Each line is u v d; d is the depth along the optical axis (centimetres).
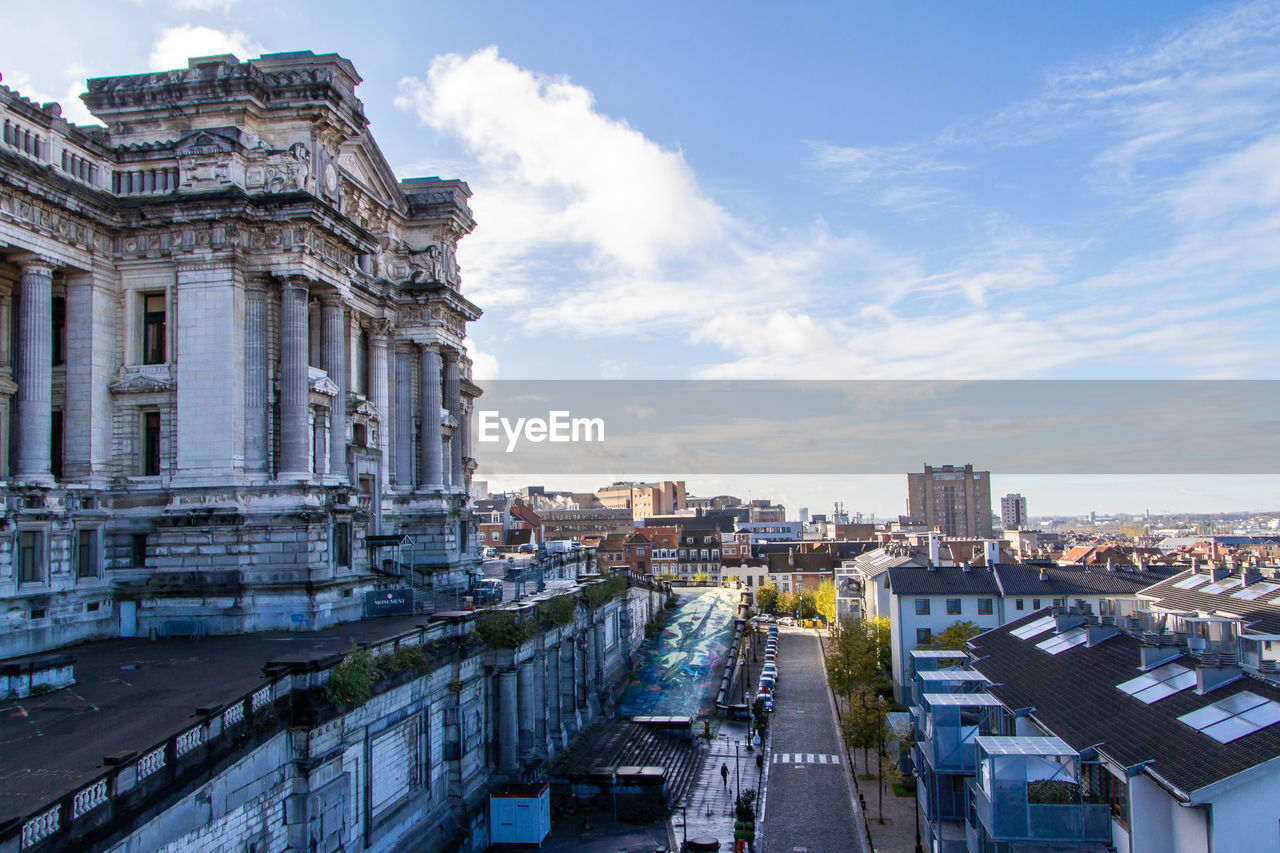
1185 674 3947
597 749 6469
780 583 18575
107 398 5172
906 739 6269
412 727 4259
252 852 2991
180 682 3681
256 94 5394
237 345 5134
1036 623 5884
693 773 6638
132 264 5219
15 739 2895
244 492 5062
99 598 4938
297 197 5162
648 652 10088
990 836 3569
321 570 5150
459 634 4766
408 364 7569
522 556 12112
